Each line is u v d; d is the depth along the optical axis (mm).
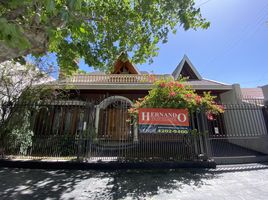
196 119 6672
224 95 11297
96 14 5402
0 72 7340
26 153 6629
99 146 7375
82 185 4426
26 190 4027
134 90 11242
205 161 5992
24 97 7520
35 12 2441
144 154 6645
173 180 4781
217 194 3840
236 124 9406
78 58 6527
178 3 4207
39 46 2668
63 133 7562
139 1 5090
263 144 7543
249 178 4836
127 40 6152
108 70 7152
